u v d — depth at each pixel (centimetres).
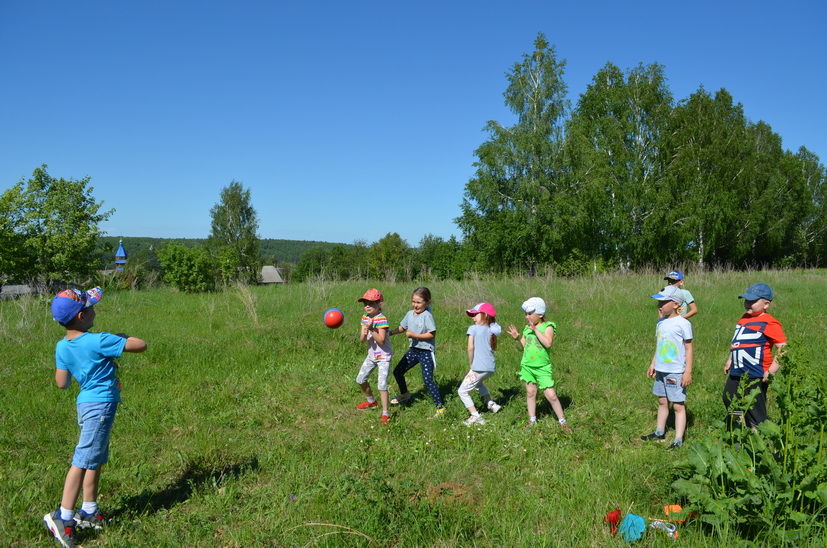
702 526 365
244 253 5569
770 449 384
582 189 3312
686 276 1906
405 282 1817
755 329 515
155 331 1045
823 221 4797
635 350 962
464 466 495
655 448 541
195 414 639
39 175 1934
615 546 356
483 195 3447
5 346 905
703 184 3578
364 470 492
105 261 2055
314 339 981
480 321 632
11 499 425
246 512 415
